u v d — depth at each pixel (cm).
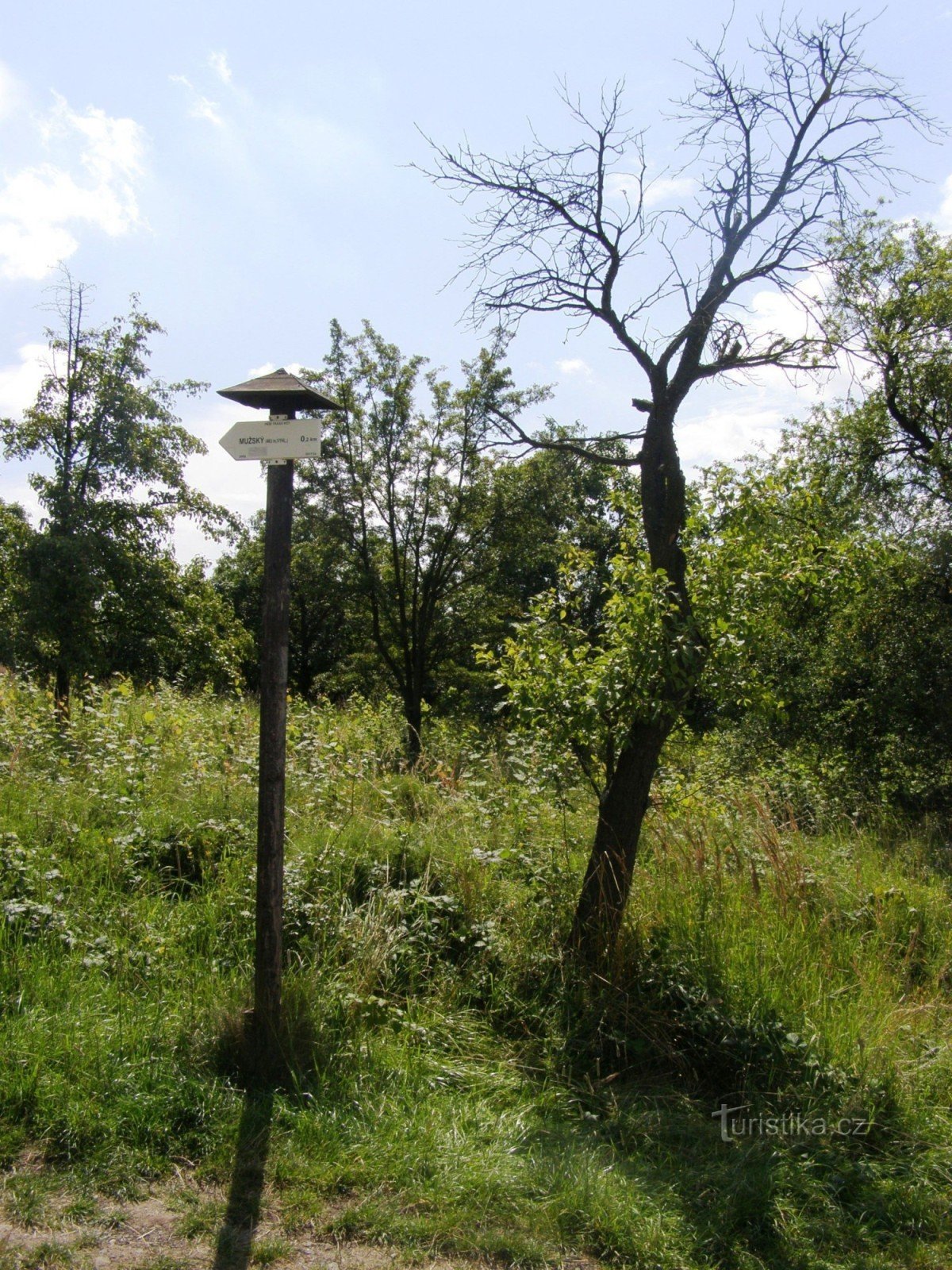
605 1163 393
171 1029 442
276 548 424
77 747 852
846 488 1608
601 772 641
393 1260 320
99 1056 414
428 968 538
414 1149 382
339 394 2228
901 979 592
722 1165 399
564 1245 337
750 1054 474
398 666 2572
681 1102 454
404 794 834
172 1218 334
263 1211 340
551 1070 471
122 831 638
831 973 548
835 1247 356
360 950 518
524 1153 393
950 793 1330
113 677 1583
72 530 1538
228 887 585
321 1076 424
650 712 543
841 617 1427
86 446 1588
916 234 1498
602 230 592
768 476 639
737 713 1412
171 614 1734
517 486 2273
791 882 627
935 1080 473
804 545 622
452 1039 484
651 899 584
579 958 536
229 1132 381
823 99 569
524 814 705
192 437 1691
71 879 573
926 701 1386
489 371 2203
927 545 1476
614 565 564
